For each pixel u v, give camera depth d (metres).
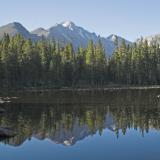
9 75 121.94
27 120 46.00
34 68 134.25
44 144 31.62
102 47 162.38
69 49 154.38
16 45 133.50
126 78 161.38
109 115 51.16
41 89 125.00
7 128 37.06
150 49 171.62
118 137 34.62
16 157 27.19
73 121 45.38
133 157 26.55
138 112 54.22
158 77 166.12
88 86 147.12
